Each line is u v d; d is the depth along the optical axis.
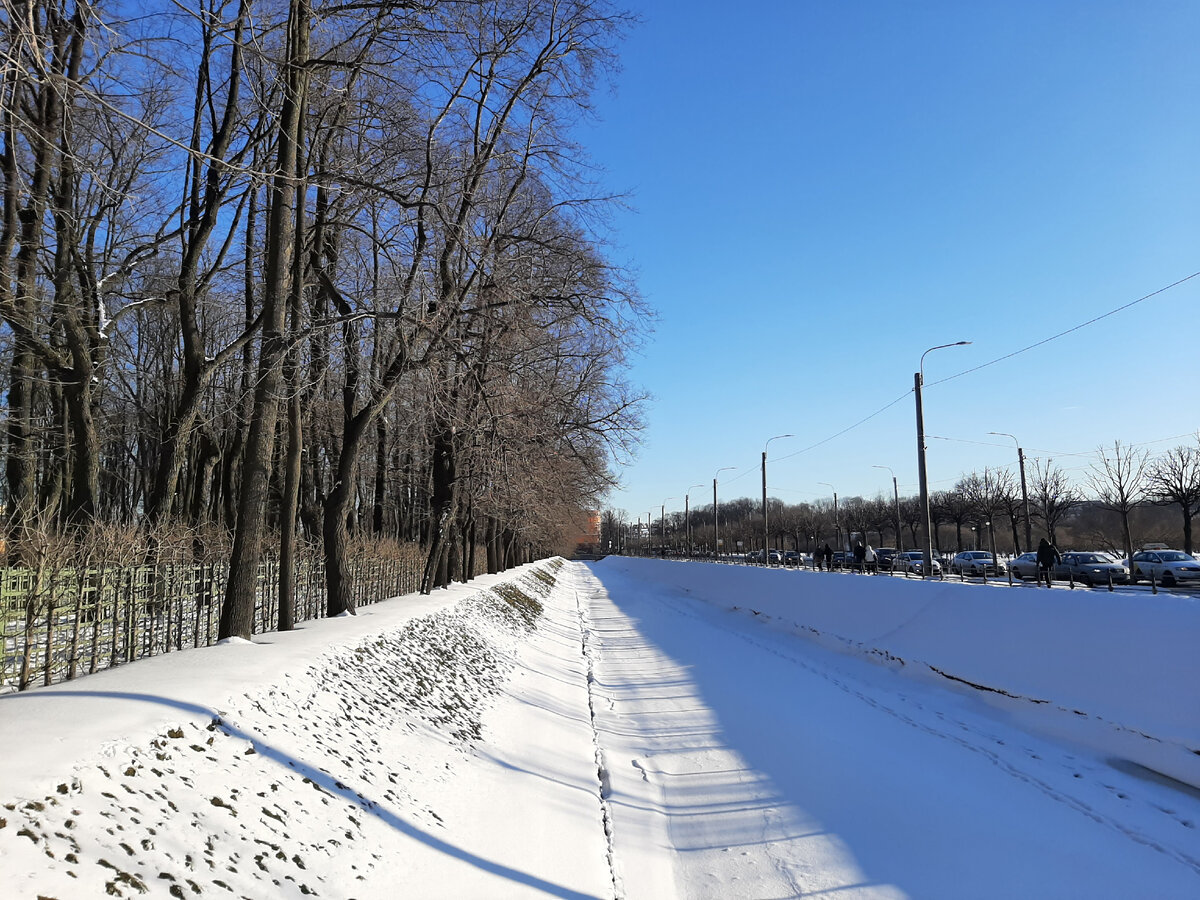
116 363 26.16
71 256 16.81
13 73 5.59
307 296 17.77
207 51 16.58
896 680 14.27
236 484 26.83
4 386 18.73
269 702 6.23
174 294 17.95
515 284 15.84
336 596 12.91
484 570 43.47
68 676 7.18
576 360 25.03
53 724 4.68
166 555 10.24
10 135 12.79
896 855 6.77
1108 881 6.00
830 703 13.10
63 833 3.58
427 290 14.53
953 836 7.11
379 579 18.38
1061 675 10.77
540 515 29.25
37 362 17.78
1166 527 60.09
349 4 12.30
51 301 16.47
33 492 18.08
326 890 4.46
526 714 11.12
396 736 7.46
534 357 20.92
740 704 13.44
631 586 57.09
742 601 28.98
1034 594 12.63
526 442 20.34
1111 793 7.88
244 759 5.23
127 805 4.07
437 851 5.70
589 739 10.89
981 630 13.33
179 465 16.73
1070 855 6.52
